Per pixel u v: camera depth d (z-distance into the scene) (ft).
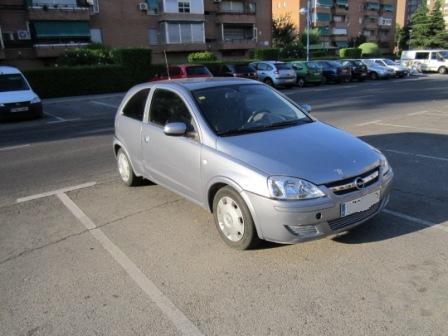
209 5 147.23
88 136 34.86
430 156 22.85
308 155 11.89
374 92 64.69
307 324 9.12
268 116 14.66
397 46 260.83
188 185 14.33
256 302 10.02
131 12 126.00
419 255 11.78
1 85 47.34
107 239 13.97
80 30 113.80
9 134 37.73
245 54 158.20
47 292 10.88
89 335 9.14
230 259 12.12
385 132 30.30
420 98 52.80
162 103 16.05
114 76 85.05
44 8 106.63
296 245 12.64
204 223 14.88
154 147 16.05
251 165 11.61
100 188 19.62
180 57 138.92
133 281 11.23
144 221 15.33
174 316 9.66
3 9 103.50
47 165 24.76
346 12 228.63
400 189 17.44
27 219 16.10
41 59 109.19
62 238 14.21
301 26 212.84
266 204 11.09
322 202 10.93
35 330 9.37
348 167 11.60
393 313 9.33
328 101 54.19
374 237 12.97
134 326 9.37
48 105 63.93
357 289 10.31
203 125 13.57
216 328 9.16
